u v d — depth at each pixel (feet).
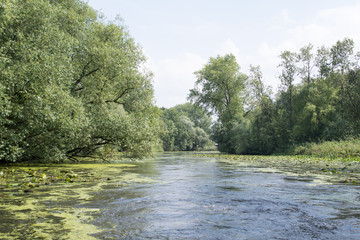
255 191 23.89
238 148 127.34
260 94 122.31
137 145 57.00
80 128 46.42
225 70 141.79
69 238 11.76
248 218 15.24
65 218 14.93
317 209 17.24
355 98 99.04
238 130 129.59
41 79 38.04
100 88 55.77
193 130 251.19
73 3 64.90
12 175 33.42
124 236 12.18
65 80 45.39
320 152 82.43
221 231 13.01
